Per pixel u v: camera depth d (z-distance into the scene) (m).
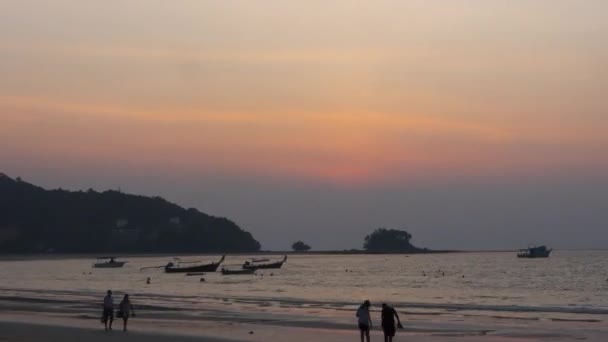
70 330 41.50
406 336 39.53
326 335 39.88
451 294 89.25
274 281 129.88
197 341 37.00
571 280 125.12
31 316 53.28
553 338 38.41
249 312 58.09
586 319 51.00
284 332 41.53
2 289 104.38
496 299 78.81
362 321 31.73
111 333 40.06
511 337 38.94
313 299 77.62
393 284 118.62
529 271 164.38
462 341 37.00
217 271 174.88
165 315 54.28
